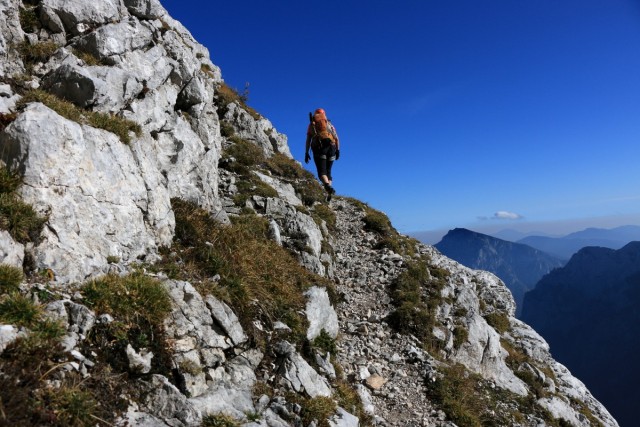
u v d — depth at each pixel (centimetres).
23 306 612
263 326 1049
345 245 2298
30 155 776
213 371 817
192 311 852
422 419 1223
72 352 616
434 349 1645
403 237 2734
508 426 1404
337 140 1430
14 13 1100
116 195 930
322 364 1145
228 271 1081
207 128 1733
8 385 520
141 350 710
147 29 1464
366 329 1588
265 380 923
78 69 1046
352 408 1059
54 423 530
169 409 666
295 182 2517
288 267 1453
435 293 1961
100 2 1286
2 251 675
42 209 765
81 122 934
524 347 2359
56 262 741
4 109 838
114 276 796
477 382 1617
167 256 1020
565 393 2106
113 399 618
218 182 1977
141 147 1125
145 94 1319
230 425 705
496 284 2900
